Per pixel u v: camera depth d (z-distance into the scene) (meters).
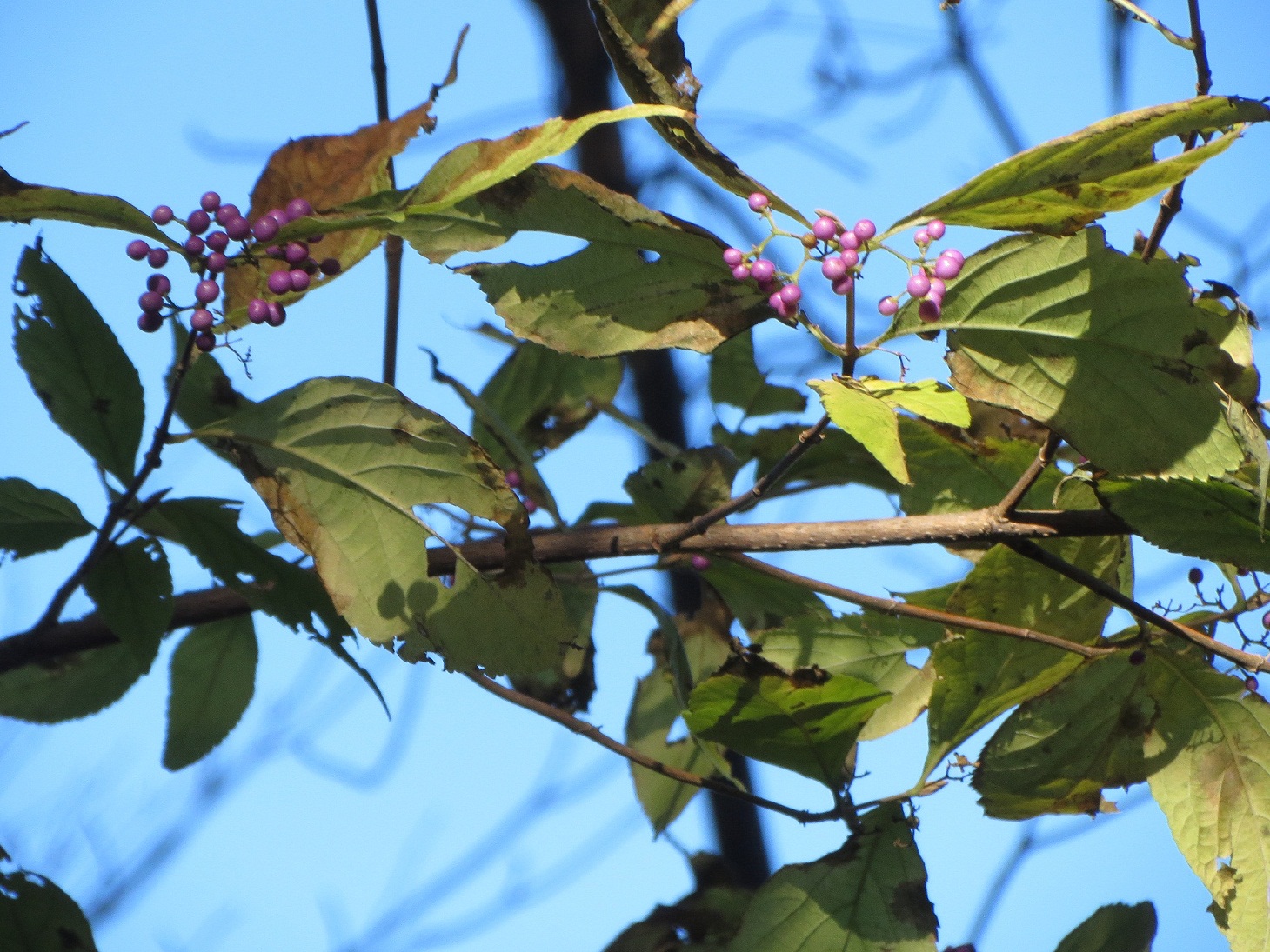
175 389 1.07
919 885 1.09
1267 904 1.09
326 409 1.08
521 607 1.07
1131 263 1.06
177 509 1.09
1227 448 1.06
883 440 1.03
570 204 1.07
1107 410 1.06
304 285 1.07
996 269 1.06
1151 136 1.04
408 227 1.08
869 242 1.05
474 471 1.07
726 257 1.06
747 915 1.09
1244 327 1.06
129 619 1.09
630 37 1.07
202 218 1.06
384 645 1.07
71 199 1.06
